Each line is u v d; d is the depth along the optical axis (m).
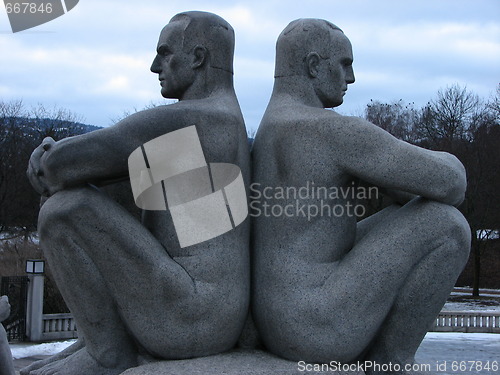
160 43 3.61
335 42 3.66
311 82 3.61
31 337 10.96
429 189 3.27
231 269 3.32
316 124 3.38
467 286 26.75
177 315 3.20
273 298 3.30
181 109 3.34
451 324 12.65
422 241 3.28
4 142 23.17
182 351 3.23
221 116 3.40
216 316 3.24
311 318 3.21
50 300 12.05
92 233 3.19
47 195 3.43
